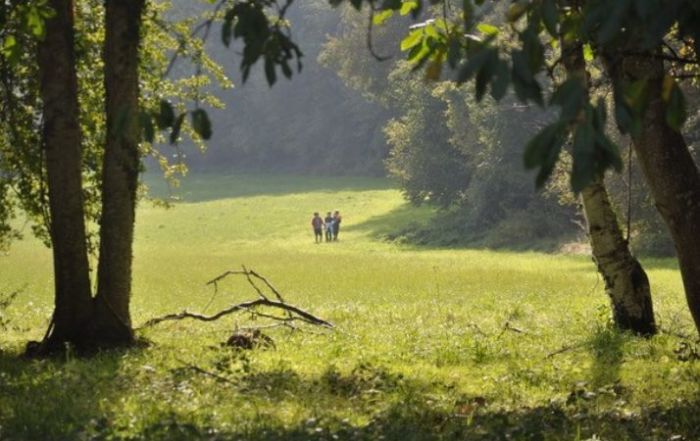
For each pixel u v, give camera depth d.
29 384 38.69
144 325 59.56
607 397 36.56
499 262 155.88
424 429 30.48
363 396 36.91
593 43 25.94
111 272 49.78
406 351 51.31
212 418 31.83
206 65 59.94
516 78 14.44
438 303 83.62
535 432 28.50
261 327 60.03
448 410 33.94
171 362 44.53
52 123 48.97
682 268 37.28
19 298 94.06
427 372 43.78
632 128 14.87
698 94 117.12
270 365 44.59
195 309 82.88
